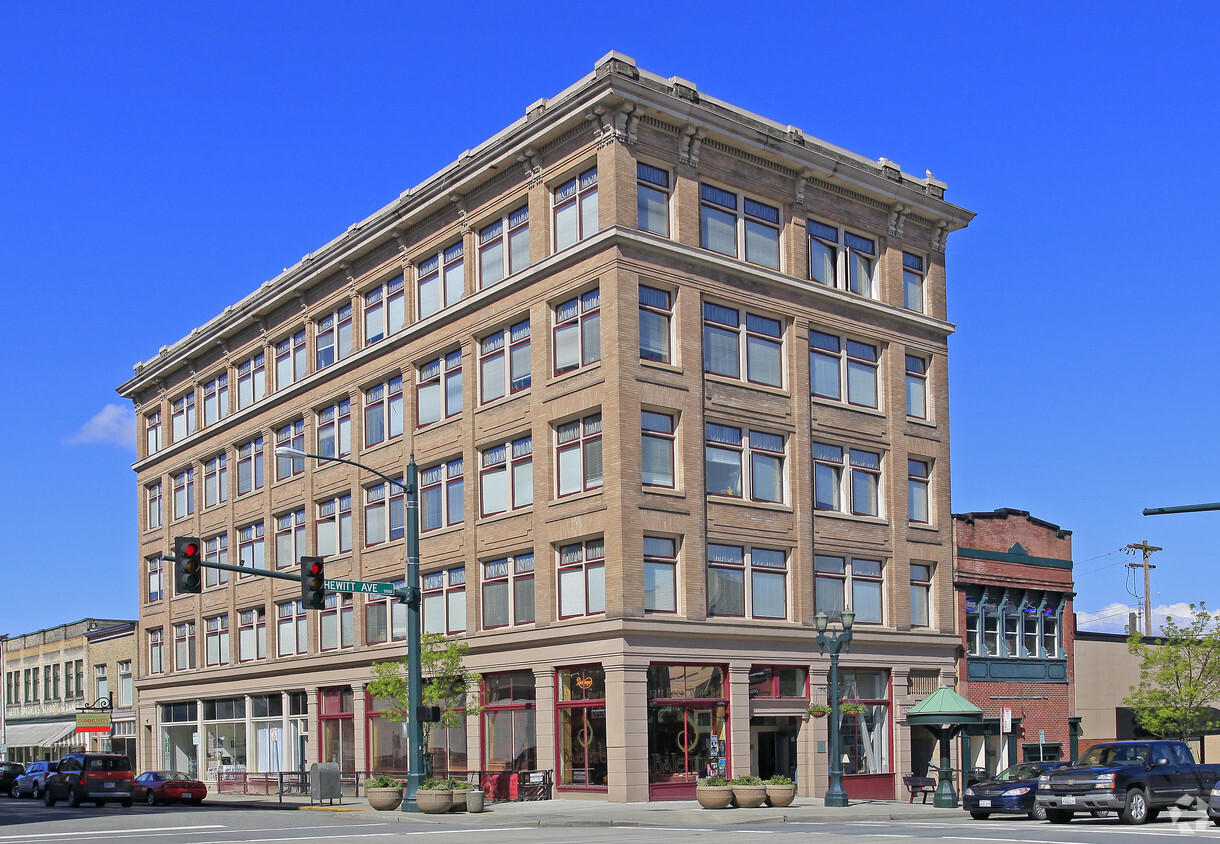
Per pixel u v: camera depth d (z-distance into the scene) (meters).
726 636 38.50
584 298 39.03
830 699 40.34
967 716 37.81
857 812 33.22
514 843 22.55
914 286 47.50
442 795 32.84
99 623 79.00
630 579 36.59
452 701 39.56
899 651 43.84
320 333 52.81
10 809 43.56
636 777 35.94
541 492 39.62
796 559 41.19
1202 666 49.69
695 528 38.34
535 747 39.28
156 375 65.88
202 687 60.25
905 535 44.91
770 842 21.92
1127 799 27.25
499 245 42.78
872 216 45.78
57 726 80.88
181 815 35.91
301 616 52.72
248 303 56.72
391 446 47.47
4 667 91.31
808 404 42.41
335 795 38.78
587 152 38.88
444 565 43.97
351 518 49.75
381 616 47.78
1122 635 54.12
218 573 59.94
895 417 45.34
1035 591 49.34
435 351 45.12
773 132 41.69
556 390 39.38
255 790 54.66
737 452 40.41
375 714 47.41
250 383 58.16
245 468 58.22
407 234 47.00
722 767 38.06
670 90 39.28
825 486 43.00
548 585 39.09
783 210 42.94
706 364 39.94
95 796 44.16
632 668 36.31
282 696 53.78
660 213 39.38
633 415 37.41
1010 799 30.42
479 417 42.78
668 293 39.34
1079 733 49.78
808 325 42.84
